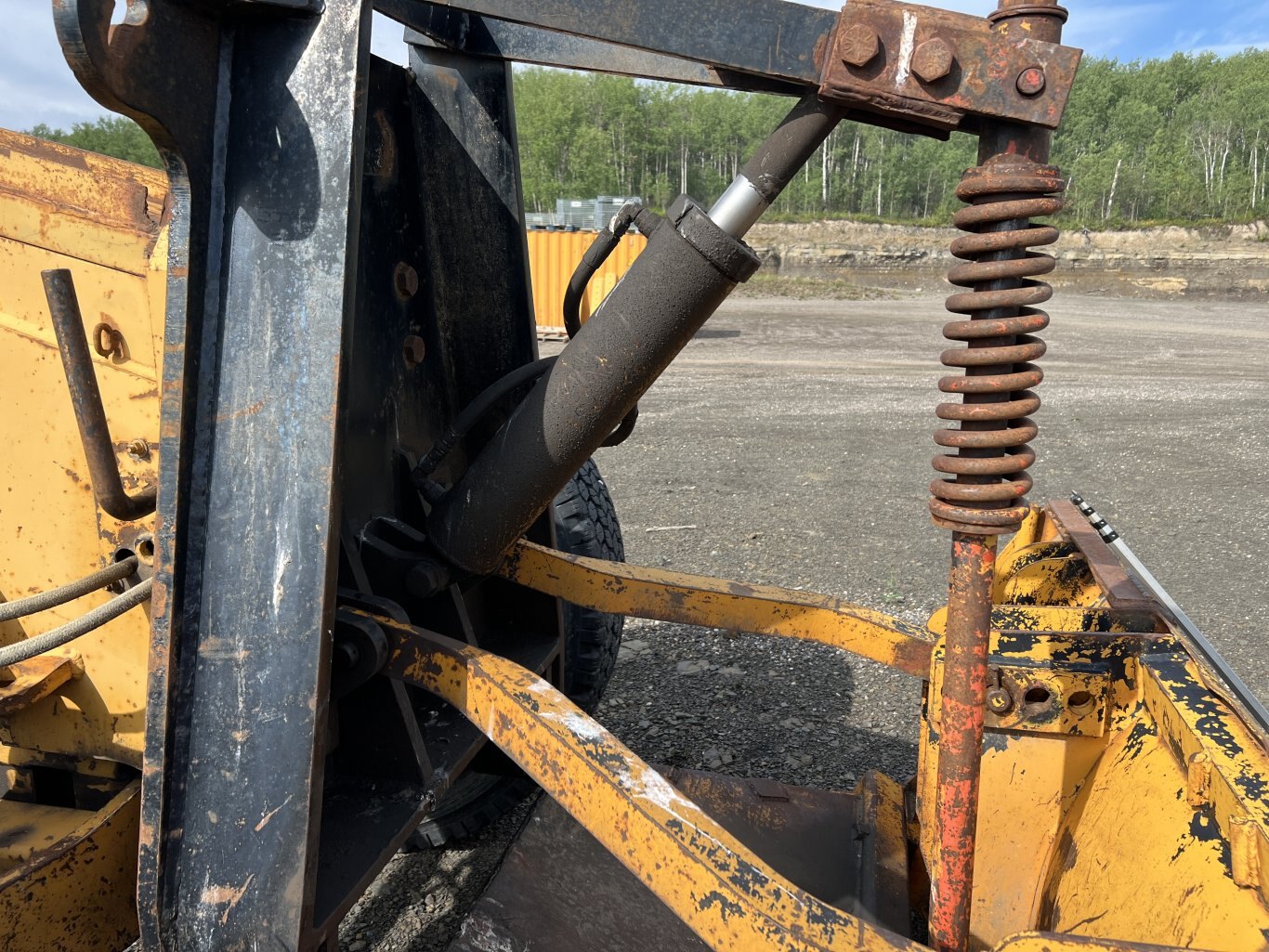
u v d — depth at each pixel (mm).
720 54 1303
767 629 2303
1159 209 68625
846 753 3248
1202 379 12992
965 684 1309
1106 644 1673
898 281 48656
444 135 2207
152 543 1853
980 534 1271
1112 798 1572
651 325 1628
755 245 54562
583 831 2164
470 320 2348
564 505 2994
